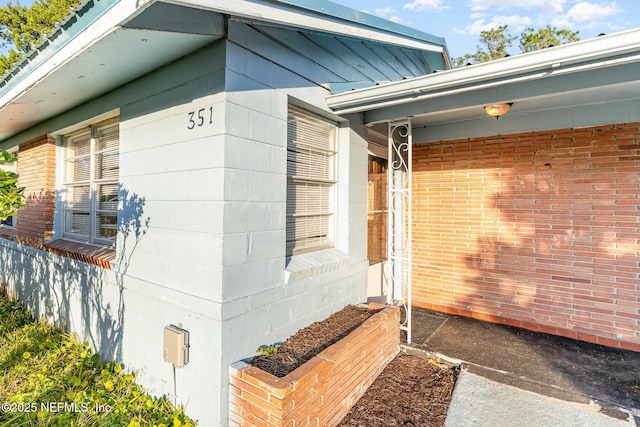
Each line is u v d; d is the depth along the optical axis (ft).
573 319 13.57
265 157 8.65
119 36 6.67
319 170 11.77
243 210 8.03
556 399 9.25
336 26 9.75
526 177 14.48
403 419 8.56
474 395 9.43
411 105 11.57
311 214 11.40
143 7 5.33
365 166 13.35
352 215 12.59
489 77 7.97
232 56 7.66
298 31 9.77
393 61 16.12
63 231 14.90
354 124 12.55
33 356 11.52
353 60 12.62
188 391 8.29
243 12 6.63
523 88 8.89
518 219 14.70
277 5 7.52
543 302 14.19
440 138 15.93
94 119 11.94
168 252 8.85
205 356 7.85
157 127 9.14
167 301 8.73
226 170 7.57
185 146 8.39
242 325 8.04
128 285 9.93
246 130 8.07
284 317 9.39
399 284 17.51
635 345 12.41
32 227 15.80
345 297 12.23
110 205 12.26
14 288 18.01
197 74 8.05
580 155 13.35
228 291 7.69
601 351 12.31
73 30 7.18
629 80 7.52
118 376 10.18
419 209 17.24
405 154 17.51
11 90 10.71
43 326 13.99
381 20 11.94
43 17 46.09
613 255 12.81
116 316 10.60
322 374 7.64
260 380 6.90
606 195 12.89
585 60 6.90
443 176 16.51
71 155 14.60
